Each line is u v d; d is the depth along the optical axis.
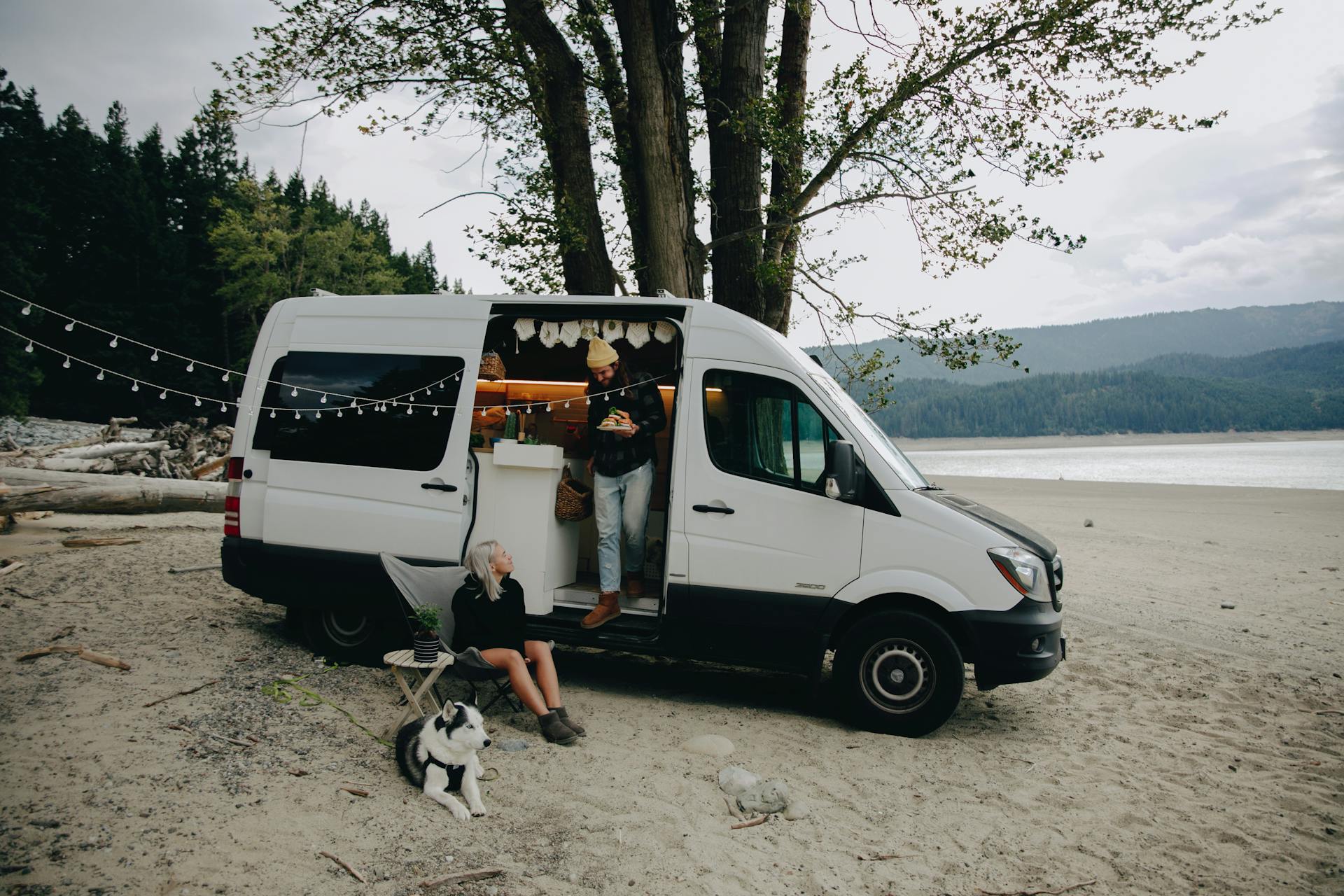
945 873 3.48
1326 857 3.78
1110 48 8.99
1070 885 3.43
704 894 3.17
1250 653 7.55
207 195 61.00
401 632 6.02
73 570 8.16
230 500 6.12
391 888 3.01
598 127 11.74
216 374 57.75
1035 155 9.44
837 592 5.14
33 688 4.71
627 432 5.54
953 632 5.10
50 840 3.09
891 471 5.20
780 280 9.91
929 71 9.62
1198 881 3.52
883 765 4.64
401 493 5.76
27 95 53.97
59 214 53.44
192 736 4.18
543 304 5.81
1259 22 8.70
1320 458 99.12
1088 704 6.05
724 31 10.26
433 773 3.78
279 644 6.16
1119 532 17.28
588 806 3.88
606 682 6.04
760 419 5.39
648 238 9.39
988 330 9.29
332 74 9.91
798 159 10.00
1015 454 155.00
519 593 5.00
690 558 5.32
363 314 6.12
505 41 10.21
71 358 4.45
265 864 3.08
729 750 4.70
